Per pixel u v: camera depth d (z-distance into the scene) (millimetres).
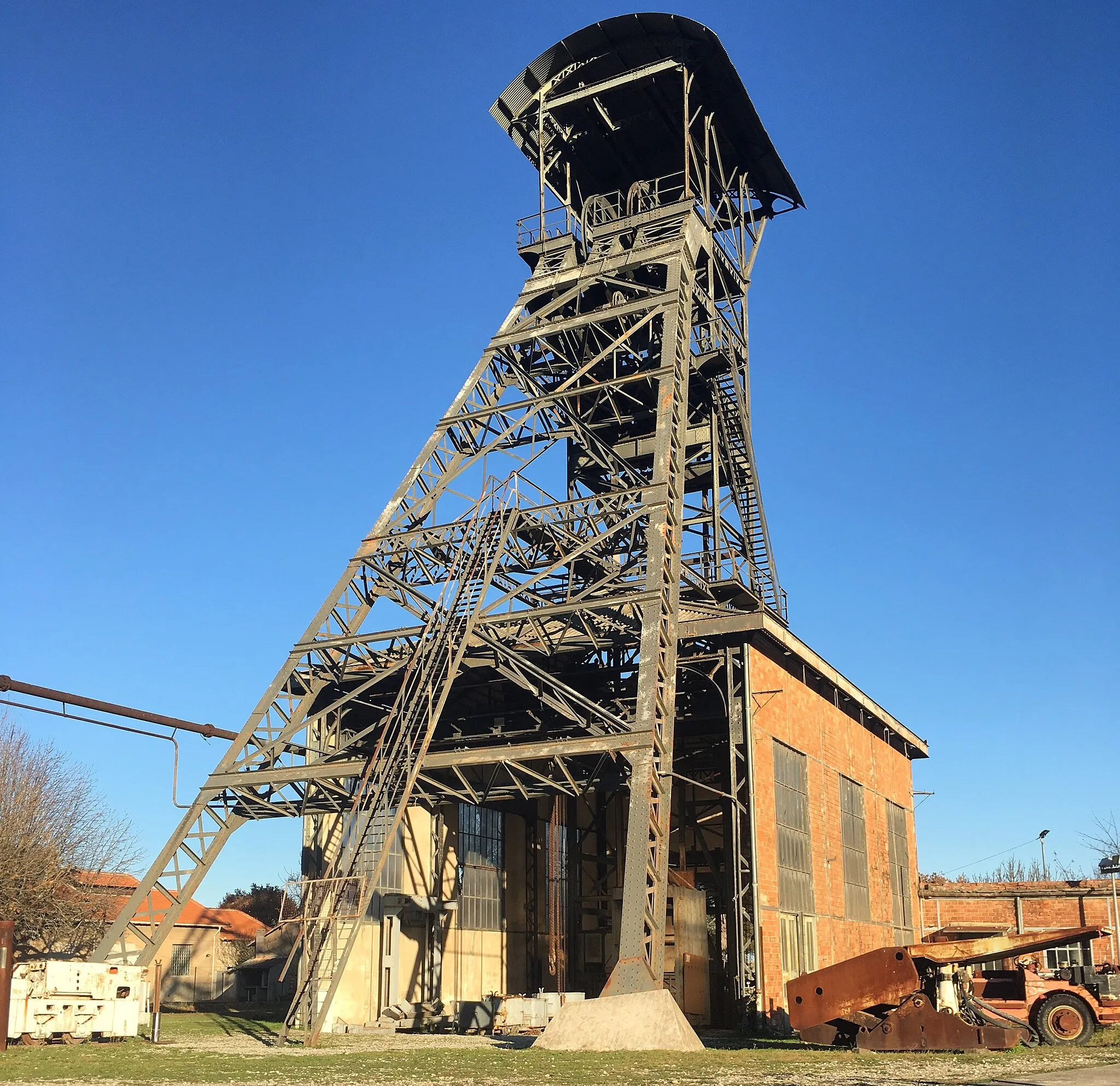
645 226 35125
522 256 36625
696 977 30641
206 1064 18375
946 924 51344
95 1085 15398
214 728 30078
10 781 42656
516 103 37594
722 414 36781
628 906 21500
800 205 39906
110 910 46406
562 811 40719
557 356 34438
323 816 32781
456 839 37906
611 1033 20172
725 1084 14898
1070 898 50594
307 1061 18797
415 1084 15266
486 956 38594
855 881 39969
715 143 37688
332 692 32875
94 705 26906
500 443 31844
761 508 36906
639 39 36219
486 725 37562
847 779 40656
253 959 66000
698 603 34312
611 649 32812
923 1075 16125
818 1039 22000
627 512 28734
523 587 27781
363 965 32781
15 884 39688
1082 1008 21734
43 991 22547
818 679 38219
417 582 30594
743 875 30422
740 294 37969
